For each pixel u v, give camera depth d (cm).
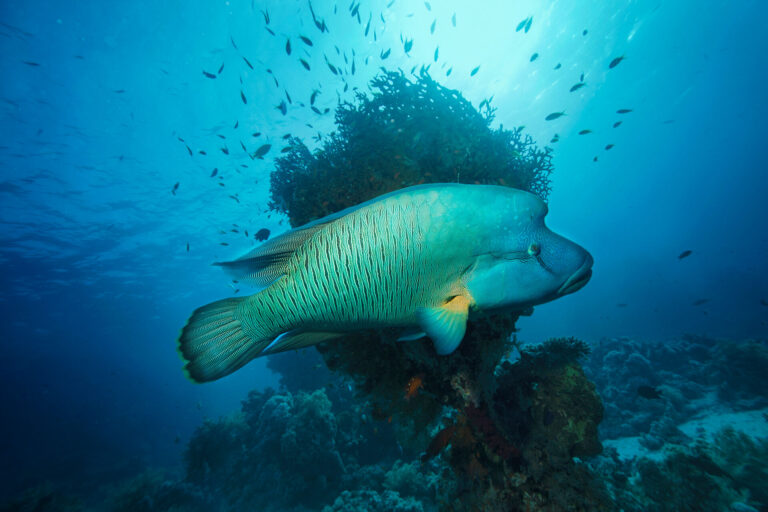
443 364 282
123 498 1180
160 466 2414
